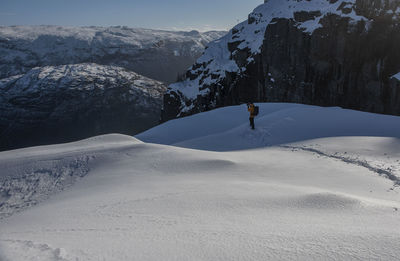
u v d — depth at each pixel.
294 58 76.81
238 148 17.12
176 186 7.45
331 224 3.67
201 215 4.43
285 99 81.81
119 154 12.64
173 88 144.50
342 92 70.00
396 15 61.75
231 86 103.19
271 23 82.62
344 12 67.25
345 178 9.15
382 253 2.34
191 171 10.03
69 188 9.54
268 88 86.69
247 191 6.45
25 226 4.58
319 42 69.75
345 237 2.82
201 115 31.14
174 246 2.78
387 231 3.04
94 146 16.03
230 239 2.95
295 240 2.80
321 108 23.55
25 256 2.30
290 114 22.08
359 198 5.45
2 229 4.64
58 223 4.42
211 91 114.31
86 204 6.00
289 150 14.27
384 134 16.81
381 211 4.62
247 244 2.76
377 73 64.38
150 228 3.70
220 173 9.73
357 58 66.31
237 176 9.32
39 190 9.86
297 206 4.96
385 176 9.09
